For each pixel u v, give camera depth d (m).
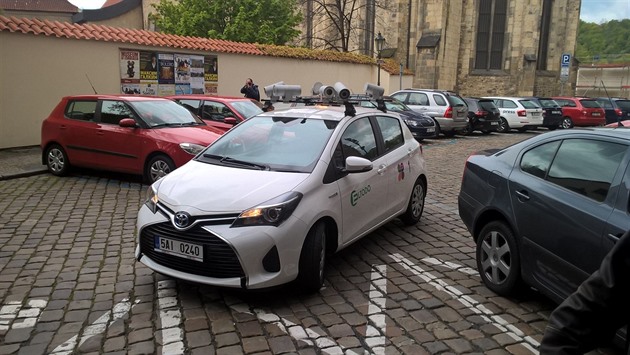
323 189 4.62
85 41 14.09
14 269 5.07
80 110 9.80
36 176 9.90
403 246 6.04
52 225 6.64
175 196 4.40
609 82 52.50
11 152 12.37
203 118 11.80
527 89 33.91
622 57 61.97
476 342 3.78
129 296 4.46
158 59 15.84
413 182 6.64
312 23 38.19
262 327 3.93
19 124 13.02
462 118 19.47
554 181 4.04
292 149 5.07
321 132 5.25
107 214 7.23
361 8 34.72
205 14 27.08
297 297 4.50
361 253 5.77
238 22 26.72
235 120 11.13
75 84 14.02
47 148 9.98
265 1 28.33
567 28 35.66
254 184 4.47
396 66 26.03
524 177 4.34
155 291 4.57
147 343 3.67
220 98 12.07
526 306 4.39
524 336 3.88
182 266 4.24
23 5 39.56
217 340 3.72
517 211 4.28
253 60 18.91
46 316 4.07
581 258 3.54
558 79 35.81
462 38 34.38
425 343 3.76
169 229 4.25
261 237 4.04
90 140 9.43
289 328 3.92
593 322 1.62
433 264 5.44
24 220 6.85
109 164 9.31
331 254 4.89
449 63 33.41
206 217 4.12
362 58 24.61
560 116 25.84
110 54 14.69
